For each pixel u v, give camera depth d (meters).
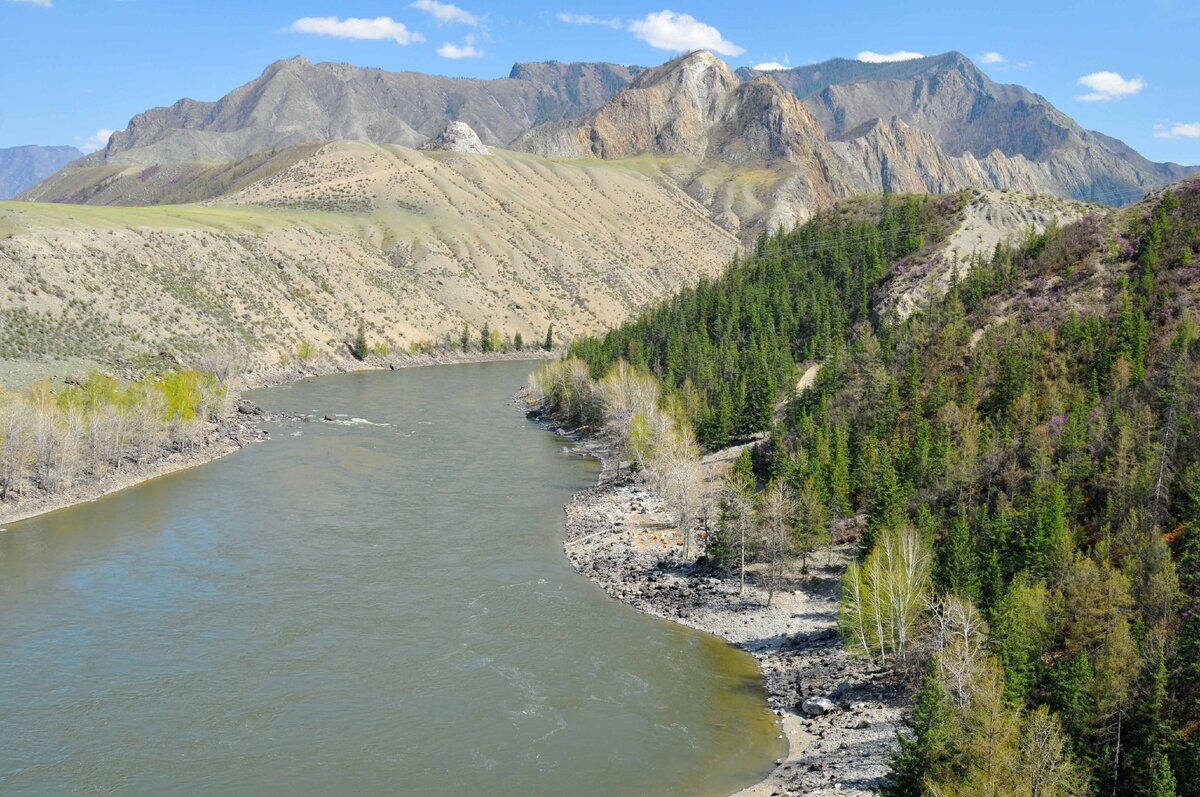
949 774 40.59
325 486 112.19
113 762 51.16
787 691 61.72
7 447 98.69
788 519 81.62
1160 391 78.88
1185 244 113.12
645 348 178.38
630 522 99.50
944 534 75.88
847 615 65.38
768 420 124.62
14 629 68.00
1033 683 50.03
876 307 157.00
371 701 58.81
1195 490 64.50
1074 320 102.25
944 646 53.81
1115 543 64.50
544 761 52.28
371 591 77.81
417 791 49.09
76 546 87.44
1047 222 173.50
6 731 53.97
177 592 76.25
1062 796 37.88
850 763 50.75
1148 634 51.78
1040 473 76.19
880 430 98.44
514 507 105.25
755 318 163.25
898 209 198.12
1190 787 41.72
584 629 71.50
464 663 64.69
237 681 60.94
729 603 77.12
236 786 49.25
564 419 160.25
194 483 111.94
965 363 110.00
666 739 55.09
